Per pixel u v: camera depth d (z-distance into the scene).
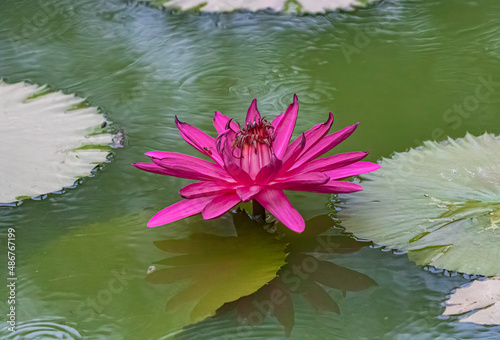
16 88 1.70
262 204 1.48
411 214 1.51
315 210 1.53
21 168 1.58
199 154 1.60
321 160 1.50
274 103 1.67
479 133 1.60
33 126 1.64
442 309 1.44
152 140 1.62
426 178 1.55
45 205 1.54
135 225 1.52
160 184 1.57
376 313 1.44
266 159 1.50
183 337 1.43
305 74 1.72
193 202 1.50
